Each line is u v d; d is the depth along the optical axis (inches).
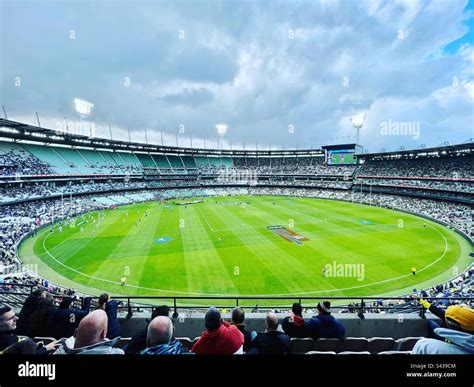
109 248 1284.4
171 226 1754.4
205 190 4106.8
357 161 3919.8
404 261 1089.4
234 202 3043.8
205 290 858.8
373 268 1017.5
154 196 3425.2
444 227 1685.5
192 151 4655.5
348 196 3260.3
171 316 319.0
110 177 3287.4
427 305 246.5
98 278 947.3
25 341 133.1
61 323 243.0
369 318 297.6
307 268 1018.1
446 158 2854.3
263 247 1282.0
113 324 247.1
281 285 886.4
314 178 4173.2
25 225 1614.2
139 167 3858.3
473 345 120.2
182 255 1178.6
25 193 2182.6
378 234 1513.3
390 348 244.7
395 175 3083.2
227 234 1536.7
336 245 1305.4
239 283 902.4
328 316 248.5
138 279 937.5
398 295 820.0
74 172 2854.3
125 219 2009.1
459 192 2279.8
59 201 2388.0
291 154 4995.1
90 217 2087.8
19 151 2549.2
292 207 2603.3
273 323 185.5
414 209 2271.2
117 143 3425.2
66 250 1257.4
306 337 247.9
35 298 257.8
